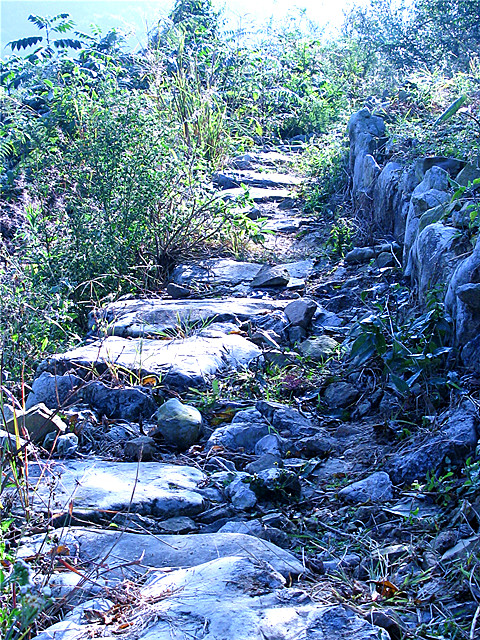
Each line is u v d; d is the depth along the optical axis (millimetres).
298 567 2816
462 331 4070
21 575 2281
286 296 6312
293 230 8008
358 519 3340
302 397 4684
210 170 8555
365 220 7203
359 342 4426
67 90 8320
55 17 11742
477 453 3389
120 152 6941
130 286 6730
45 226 6793
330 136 9461
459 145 6250
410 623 2537
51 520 3088
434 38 11625
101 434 4273
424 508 3297
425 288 4875
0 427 4125
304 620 2309
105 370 4805
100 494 3445
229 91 11977
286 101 12805
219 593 2490
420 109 8023
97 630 2371
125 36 11961
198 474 3781
